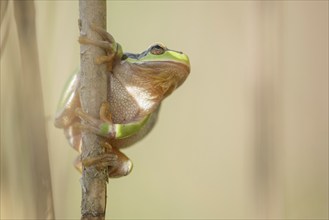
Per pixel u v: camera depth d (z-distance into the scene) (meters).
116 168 0.92
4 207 0.93
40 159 0.94
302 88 1.08
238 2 1.08
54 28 0.97
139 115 0.92
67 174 0.97
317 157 1.07
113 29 1.08
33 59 0.93
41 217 0.94
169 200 1.07
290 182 1.07
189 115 1.09
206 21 1.09
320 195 1.07
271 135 0.98
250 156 0.98
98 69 0.90
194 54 1.09
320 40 1.09
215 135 1.09
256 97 0.98
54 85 0.97
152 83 0.92
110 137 0.91
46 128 0.94
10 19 0.94
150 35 1.09
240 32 1.08
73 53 1.01
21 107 0.94
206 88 1.09
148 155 1.08
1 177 0.94
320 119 1.08
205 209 1.07
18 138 0.94
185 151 1.08
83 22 0.90
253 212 0.98
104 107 0.91
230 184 1.08
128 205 1.07
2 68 0.94
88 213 0.90
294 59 1.09
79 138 0.92
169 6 1.09
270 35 0.98
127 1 1.09
